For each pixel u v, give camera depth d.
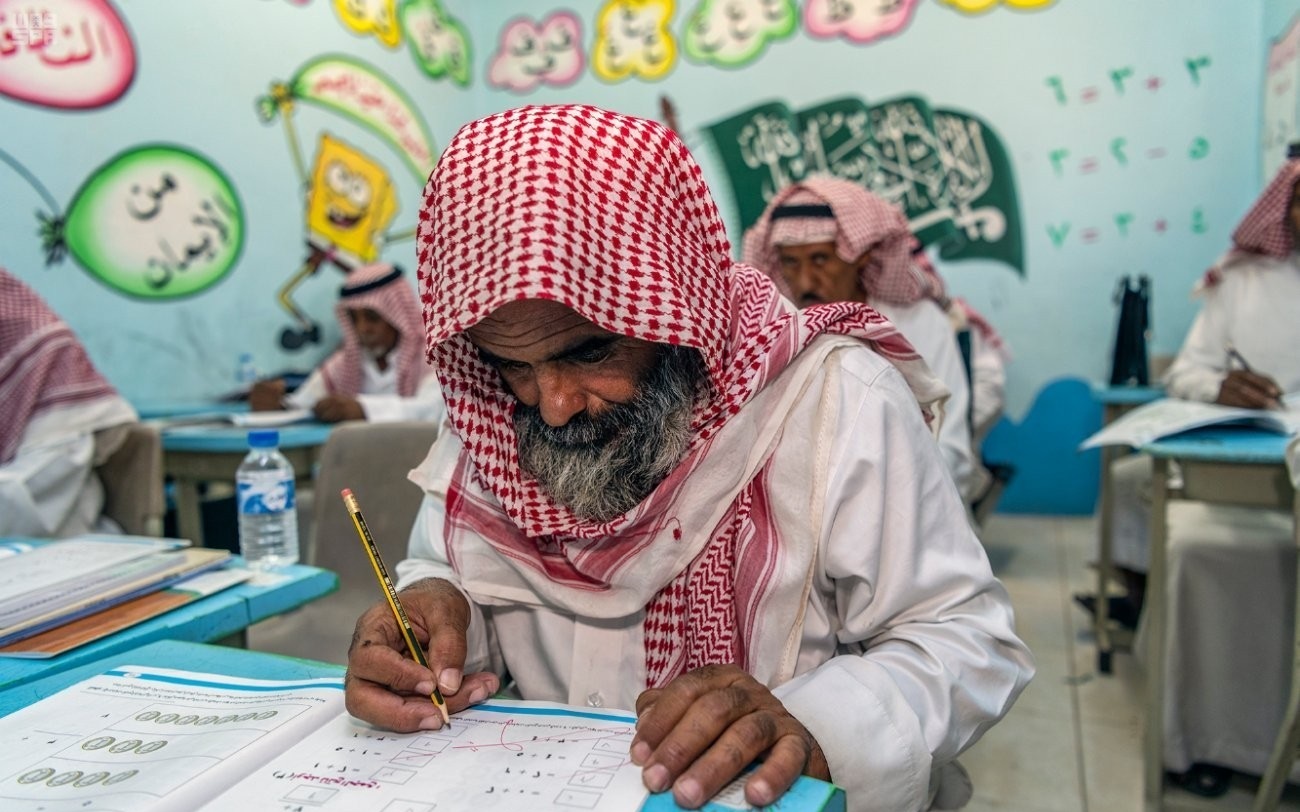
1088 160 4.62
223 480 2.76
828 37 5.00
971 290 4.86
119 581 1.13
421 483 1.05
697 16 5.25
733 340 0.89
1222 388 2.36
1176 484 2.38
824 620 0.91
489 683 0.76
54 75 3.23
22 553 1.26
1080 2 4.57
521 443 0.89
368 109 4.76
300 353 4.36
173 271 3.69
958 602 0.88
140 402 3.56
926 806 0.89
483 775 0.61
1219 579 2.03
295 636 1.83
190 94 3.75
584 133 0.78
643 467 0.85
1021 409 4.81
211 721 0.73
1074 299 4.70
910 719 0.76
